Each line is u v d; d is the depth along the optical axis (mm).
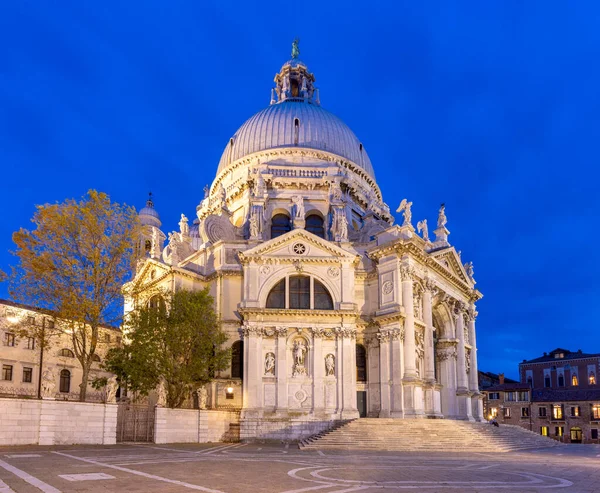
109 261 40969
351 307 49188
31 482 16672
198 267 55906
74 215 40531
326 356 48750
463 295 64875
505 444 42812
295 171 62250
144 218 78562
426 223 58719
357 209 64750
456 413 58625
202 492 15656
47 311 40781
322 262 50281
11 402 29453
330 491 16344
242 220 62938
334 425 44500
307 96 78000
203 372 45219
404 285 50312
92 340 39406
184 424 40219
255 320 48438
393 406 48031
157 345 44312
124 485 16641
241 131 69750
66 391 63906
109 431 33906
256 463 25109
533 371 104000
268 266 50156
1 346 57875
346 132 69812
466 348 64188
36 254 39625
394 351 48938
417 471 22922
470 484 18844
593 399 89312
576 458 33000
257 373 47156
